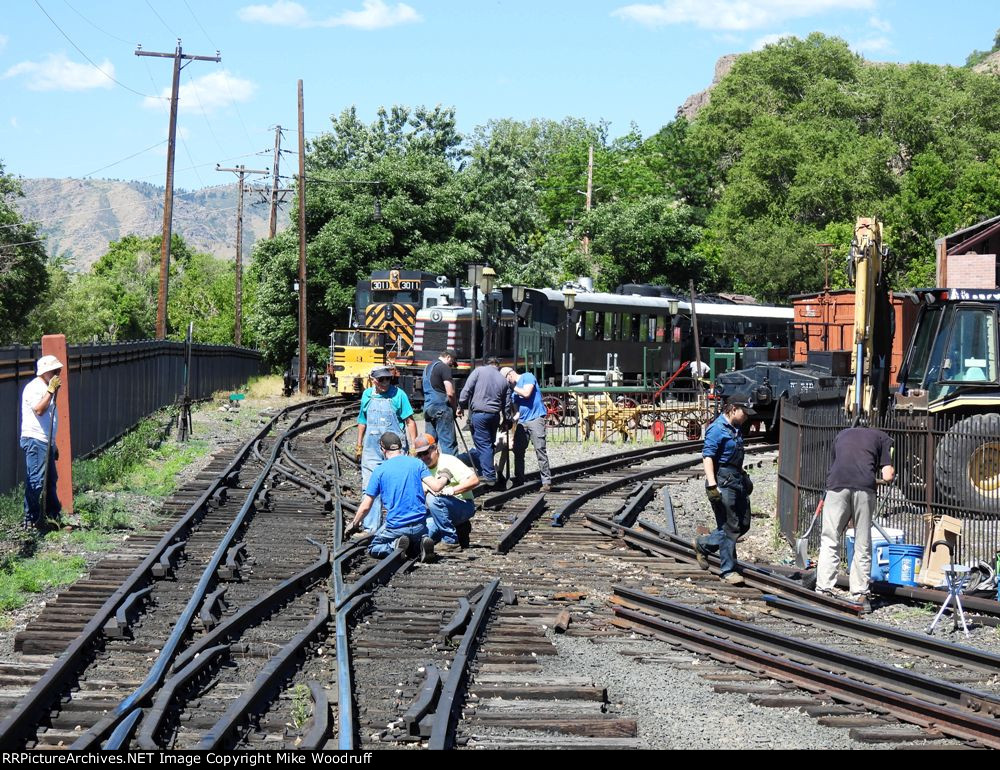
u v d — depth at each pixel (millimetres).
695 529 16359
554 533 15180
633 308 40031
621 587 11148
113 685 7777
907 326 26703
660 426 29422
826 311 32688
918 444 14289
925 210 59938
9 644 9039
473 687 7910
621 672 8727
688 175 90250
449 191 51062
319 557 12695
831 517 11586
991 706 7621
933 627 10484
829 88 86188
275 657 8000
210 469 20953
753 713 7766
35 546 12914
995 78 92188
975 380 16562
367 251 48812
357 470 21672
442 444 17797
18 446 16906
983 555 13141
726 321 44281
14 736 6504
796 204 72438
